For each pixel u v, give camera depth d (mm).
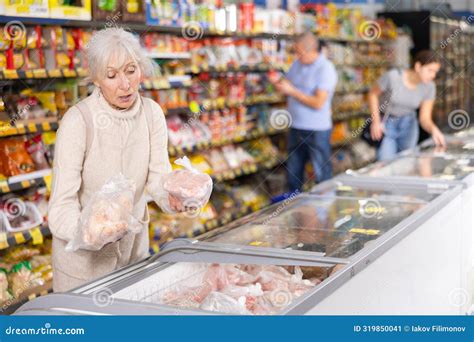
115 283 2059
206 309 2023
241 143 6902
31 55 4258
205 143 6008
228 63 6266
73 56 4484
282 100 7062
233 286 2193
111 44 2359
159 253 2320
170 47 5539
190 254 2285
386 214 2852
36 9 4129
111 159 2512
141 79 2539
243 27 6465
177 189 2352
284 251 2299
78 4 4504
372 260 2291
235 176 6766
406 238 2623
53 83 4543
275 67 6898
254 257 2262
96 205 2178
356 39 8773
